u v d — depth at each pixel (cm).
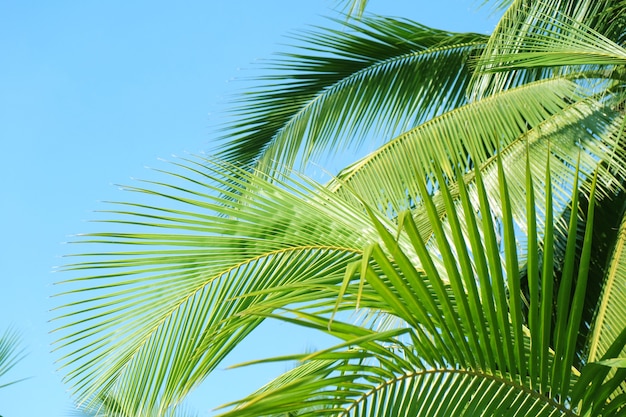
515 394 147
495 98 423
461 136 411
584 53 299
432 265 138
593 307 410
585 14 431
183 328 201
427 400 144
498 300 142
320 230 205
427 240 337
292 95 505
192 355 198
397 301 141
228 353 200
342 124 504
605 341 281
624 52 293
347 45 495
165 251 200
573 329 143
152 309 199
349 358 141
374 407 146
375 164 419
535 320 143
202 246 202
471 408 144
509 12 430
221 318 200
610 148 367
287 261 205
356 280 193
